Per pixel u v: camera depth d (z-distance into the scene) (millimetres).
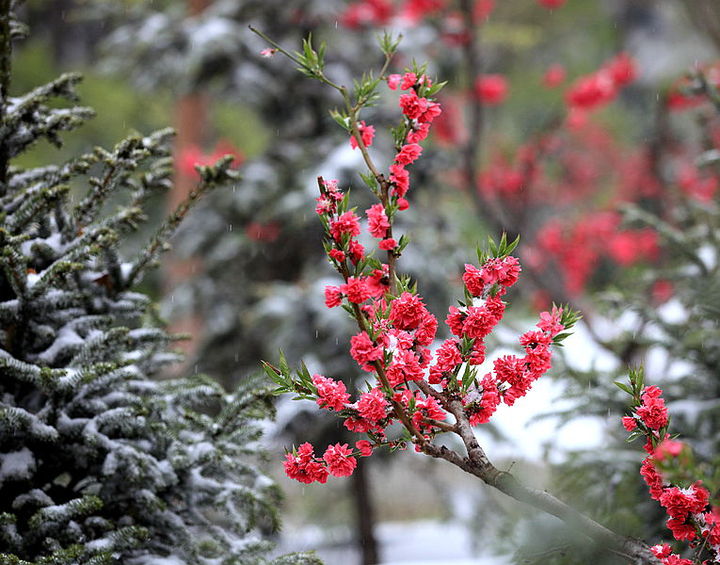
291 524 9688
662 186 11148
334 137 8609
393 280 2502
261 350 9000
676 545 3949
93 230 3053
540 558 3375
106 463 2900
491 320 2363
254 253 8922
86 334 3100
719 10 7141
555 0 11062
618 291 5590
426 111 2500
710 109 6949
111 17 9219
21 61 12953
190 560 3100
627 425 2385
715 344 4949
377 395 2256
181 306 9078
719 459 2924
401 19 8906
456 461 2346
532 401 9484
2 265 2879
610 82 9148
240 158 8898
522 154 10875
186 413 3275
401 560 9625
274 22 8797
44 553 2865
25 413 2795
